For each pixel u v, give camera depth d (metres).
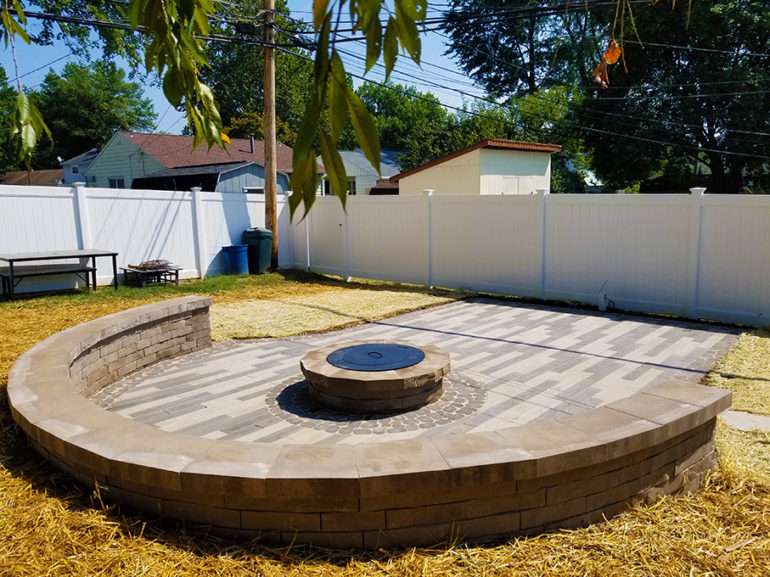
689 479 2.93
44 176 35.81
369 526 2.29
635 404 2.92
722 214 7.63
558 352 6.25
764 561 2.30
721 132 20.00
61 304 8.57
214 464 2.35
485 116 24.08
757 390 4.86
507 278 10.04
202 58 1.76
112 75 44.22
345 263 12.32
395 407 4.45
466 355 6.16
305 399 4.78
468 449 2.41
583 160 25.22
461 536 2.35
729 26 18.19
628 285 8.64
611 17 8.49
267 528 2.31
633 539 2.43
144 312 5.68
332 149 0.93
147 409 4.54
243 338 7.02
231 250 12.30
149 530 2.38
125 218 10.79
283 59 32.47
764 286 7.39
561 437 2.51
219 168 19.72
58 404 3.12
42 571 2.11
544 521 2.44
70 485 2.77
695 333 7.14
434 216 10.88
